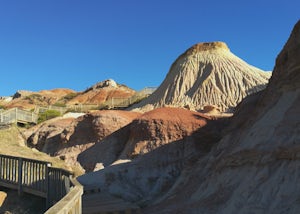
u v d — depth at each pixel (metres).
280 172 8.55
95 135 25.98
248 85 44.50
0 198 11.32
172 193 14.45
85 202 13.51
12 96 120.75
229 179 10.75
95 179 17.81
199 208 10.37
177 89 48.16
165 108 23.16
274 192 8.19
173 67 57.53
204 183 12.22
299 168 8.11
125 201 13.97
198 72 49.97
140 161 18.48
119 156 22.14
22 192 11.62
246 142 11.55
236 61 50.75
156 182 16.98
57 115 39.97
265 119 11.73
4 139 23.33
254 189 8.91
